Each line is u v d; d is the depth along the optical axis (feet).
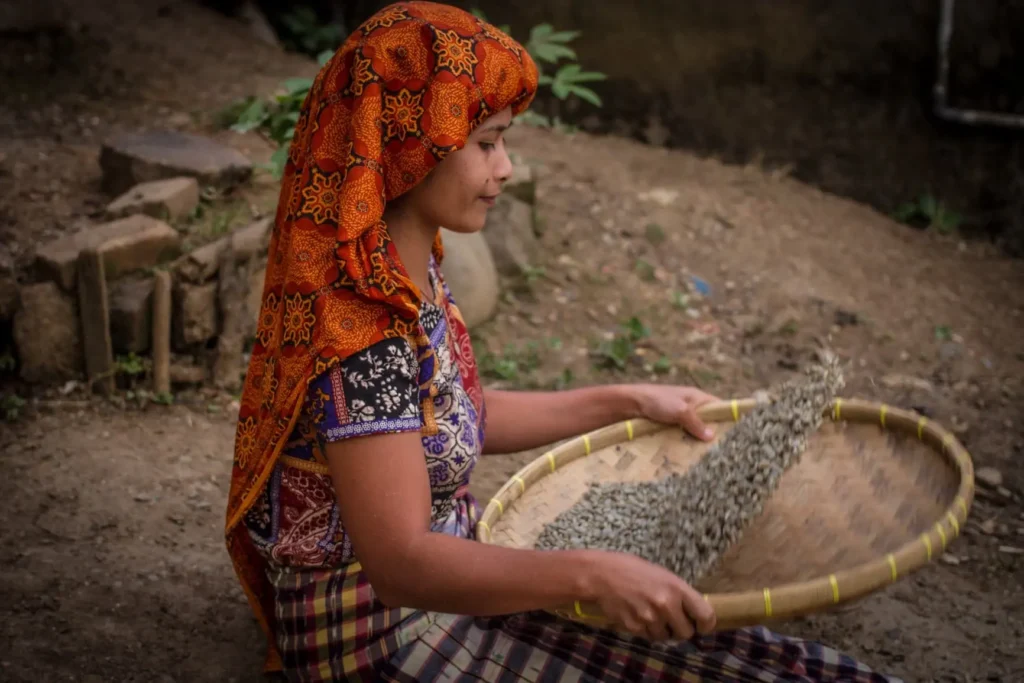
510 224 15.85
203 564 9.96
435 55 5.90
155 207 13.71
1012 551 11.51
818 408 7.35
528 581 5.64
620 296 15.88
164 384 12.55
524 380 14.07
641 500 7.73
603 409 8.34
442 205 6.34
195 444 11.87
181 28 21.15
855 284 17.30
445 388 6.59
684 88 23.48
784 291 16.53
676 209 18.13
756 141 23.30
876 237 19.15
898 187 22.79
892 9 22.94
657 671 6.59
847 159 23.11
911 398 14.57
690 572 6.82
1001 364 15.67
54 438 11.60
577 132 21.18
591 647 6.64
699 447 8.29
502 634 6.70
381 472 5.90
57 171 15.42
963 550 11.55
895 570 5.73
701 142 23.41
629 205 17.88
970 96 23.15
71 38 19.30
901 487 7.16
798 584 5.57
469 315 14.57
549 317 15.34
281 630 7.15
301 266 6.03
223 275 12.84
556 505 7.84
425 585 5.79
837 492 7.34
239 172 14.80
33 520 10.27
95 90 18.45
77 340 12.41
